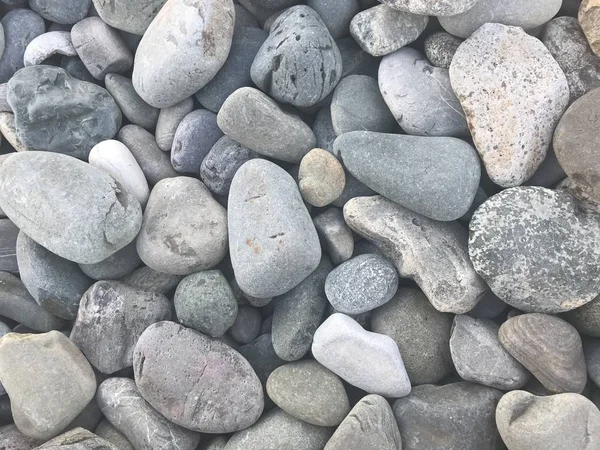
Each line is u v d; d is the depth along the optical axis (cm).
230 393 31
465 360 30
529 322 29
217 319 32
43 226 31
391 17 32
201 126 35
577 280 29
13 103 35
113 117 36
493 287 30
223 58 33
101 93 36
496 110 30
